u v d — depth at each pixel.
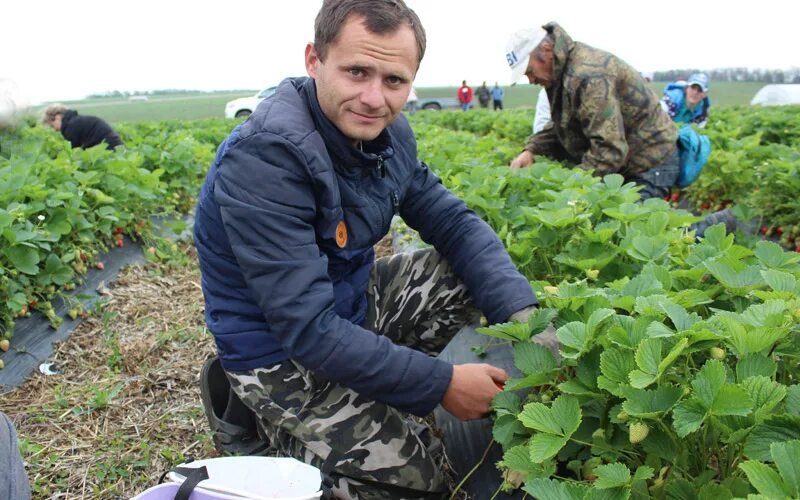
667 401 1.86
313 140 2.37
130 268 6.00
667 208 4.04
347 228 2.64
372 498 2.63
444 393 2.46
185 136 10.34
